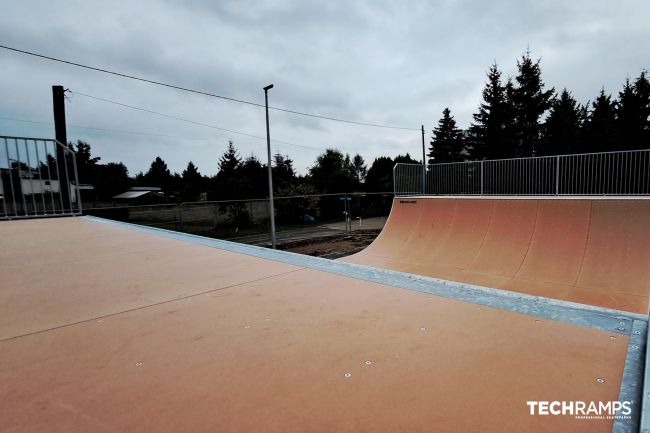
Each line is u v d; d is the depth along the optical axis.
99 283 2.04
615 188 10.56
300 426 0.80
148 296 1.80
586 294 7.29
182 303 1.69
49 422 0.82
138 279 2.12
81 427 0.80
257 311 1.57
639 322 1.36
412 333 1.31
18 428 0.80
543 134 27.98
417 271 9.84
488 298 1.69
